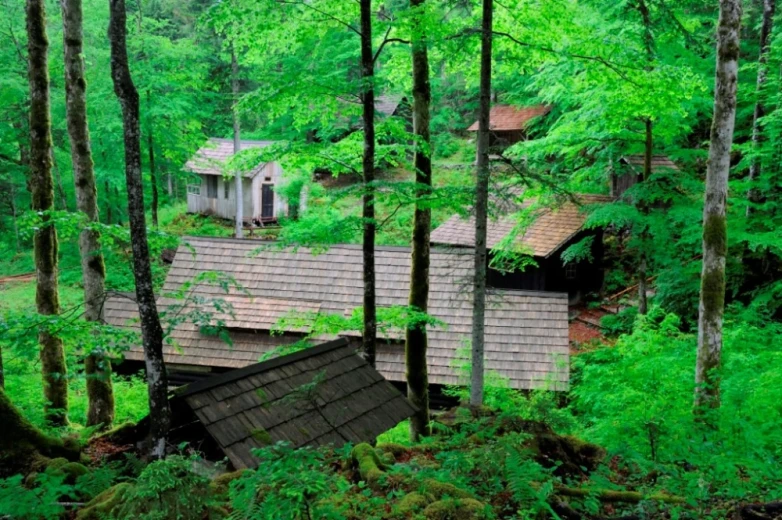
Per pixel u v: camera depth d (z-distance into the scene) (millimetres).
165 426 6738
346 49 20578
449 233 22266
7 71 20594
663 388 10188
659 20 14203
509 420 7430
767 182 14891
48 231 11047
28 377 13172
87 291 11211
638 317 14195
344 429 6863
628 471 6688
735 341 11961
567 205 22016
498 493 5332
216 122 32625
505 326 15109
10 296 23219
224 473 6020
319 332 10734
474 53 11367
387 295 16078
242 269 16891
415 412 7812
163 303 16000
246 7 9461
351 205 28812
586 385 12562
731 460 5750
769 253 15609
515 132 32406
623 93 12453
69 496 5547
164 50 19812
